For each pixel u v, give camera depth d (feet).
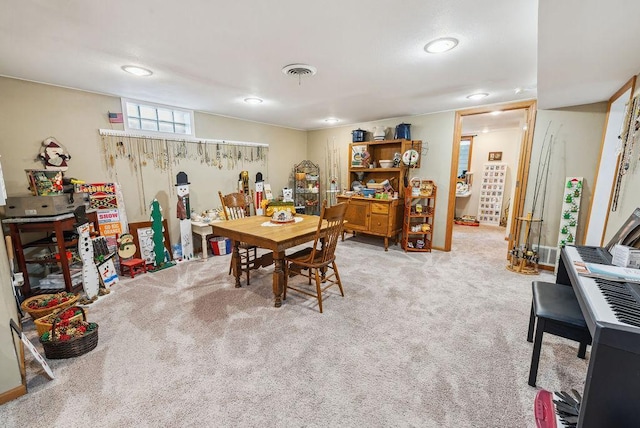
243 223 9.39
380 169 14.79
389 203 13.46
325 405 4.65
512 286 9.50
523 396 4.83
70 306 6.59
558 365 5.57
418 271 10.94
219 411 4.53
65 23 5.26
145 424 4.29
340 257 12.75
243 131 15.12
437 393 4.90
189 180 13.02
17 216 7.62
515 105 11.26
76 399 4.75
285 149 17.63
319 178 18.66
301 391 4.95
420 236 14.66
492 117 14.84
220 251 13.00
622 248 4.83
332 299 8.51
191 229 12.46
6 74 8.09
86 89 9.64
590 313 3.25
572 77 7.04
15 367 4.77
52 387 5.01
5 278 5.96
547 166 10.78
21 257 8.04
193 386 5.05
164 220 11.88
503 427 4.25
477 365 5.61
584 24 4.40
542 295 5.43
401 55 6.74
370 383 5.14
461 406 4.63
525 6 4.66
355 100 11.08
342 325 7.06
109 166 10.48
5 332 4.65
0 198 5.50
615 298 3.57
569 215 10.22
